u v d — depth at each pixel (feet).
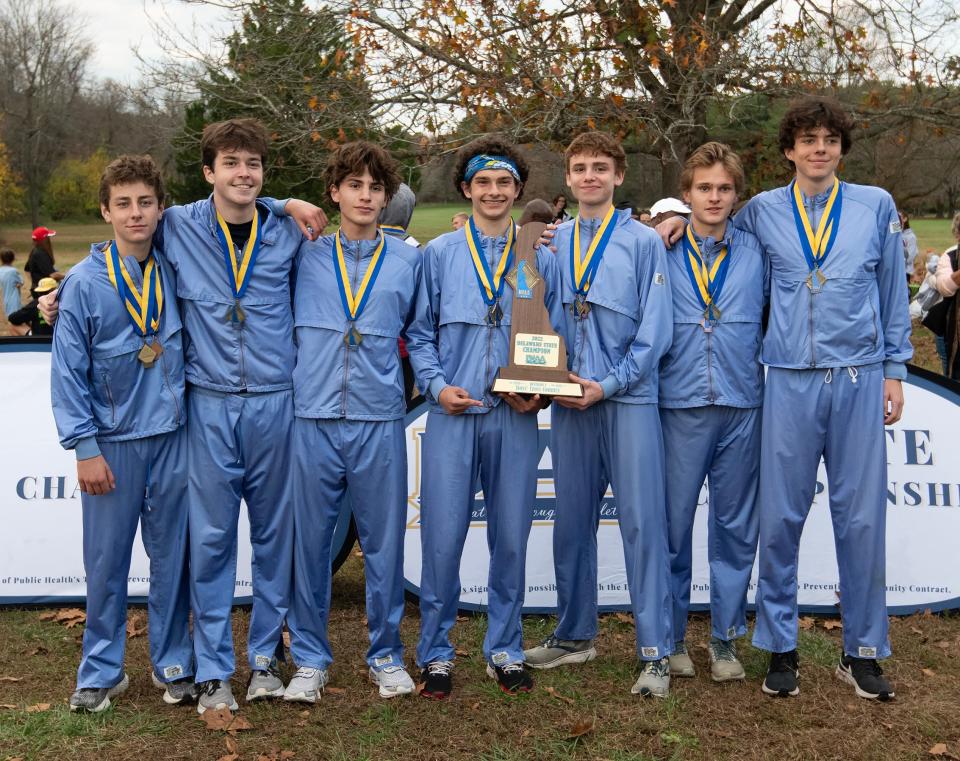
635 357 12.32
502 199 12.40
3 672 13.53
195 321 12.00
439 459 12.48
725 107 38.91
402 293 12.46
